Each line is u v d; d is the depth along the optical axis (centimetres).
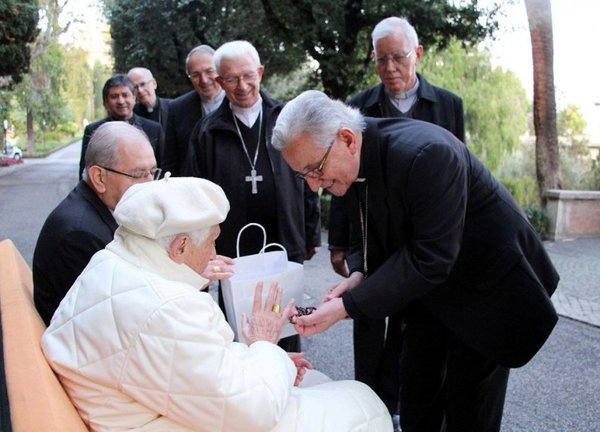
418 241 200
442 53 1198
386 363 319
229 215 334
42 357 151
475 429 241
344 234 329
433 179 191
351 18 1028
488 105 1192
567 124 1195
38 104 4231
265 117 337
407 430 270
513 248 210
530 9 962
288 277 222
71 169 2898
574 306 546
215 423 149
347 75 1080
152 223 156
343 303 209
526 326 213
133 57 1329
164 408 147
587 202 945
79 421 139
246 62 319
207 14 1170
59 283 210
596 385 371
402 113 354
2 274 235
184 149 432
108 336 147
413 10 968
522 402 347
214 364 147
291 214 337
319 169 195
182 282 162
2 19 1670
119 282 152
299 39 1066
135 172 212
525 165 1134
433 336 254
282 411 162
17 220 1134
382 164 201
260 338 201
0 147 3562
